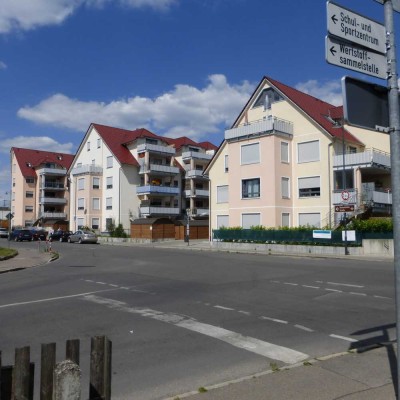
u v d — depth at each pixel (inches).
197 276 644.7
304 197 1459.2
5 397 123.4
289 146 1489.9
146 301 439.2
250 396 185.6
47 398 123.0
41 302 443.5
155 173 2423.7
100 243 1950.1
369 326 329.7
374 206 1327.5
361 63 144.8
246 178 1501.0
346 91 138.0
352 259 984.3
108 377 133.3
